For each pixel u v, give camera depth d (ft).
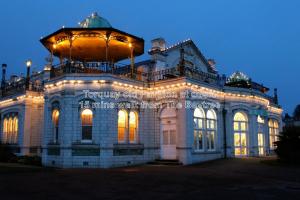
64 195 39.04
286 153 73.72
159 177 54.65
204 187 44.78
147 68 98.02
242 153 94.02
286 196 37.96
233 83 100.17
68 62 76.64
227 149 90.07
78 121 73.77
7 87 112.47
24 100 99.35
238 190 42.27
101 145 72.08
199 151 80.48
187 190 42.32
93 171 64.18
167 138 81.00
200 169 66.49
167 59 101.19
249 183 48.57
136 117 81.56
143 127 82.58
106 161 71.67
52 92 79.41
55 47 86.38
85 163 72.08
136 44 85.10
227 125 91.76
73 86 74.79
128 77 81.25
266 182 49.67
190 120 78.18
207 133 84.79
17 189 43.52
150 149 82.74
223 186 45.70
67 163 71.92
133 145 78.64
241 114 95.76
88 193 40.29
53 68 80.69
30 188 44.27
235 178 53.72
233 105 93.86
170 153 79.97
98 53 93.25
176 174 58.54
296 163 72.49
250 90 97.86
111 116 74.13
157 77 86.69
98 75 74.49
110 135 73.31
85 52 92.07
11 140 103.65
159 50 98.78
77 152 72.64
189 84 78.48
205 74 87.20
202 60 116.78
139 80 82.74
